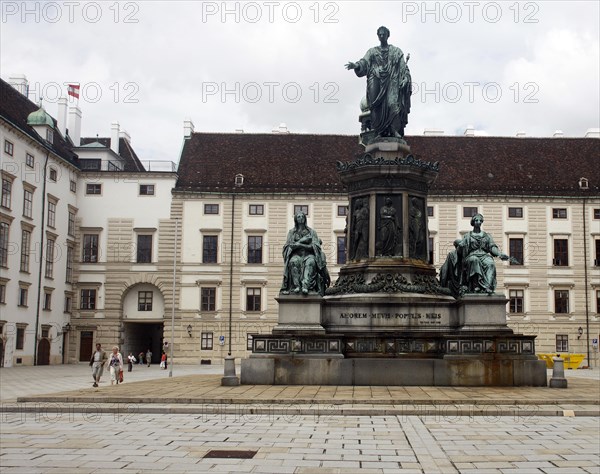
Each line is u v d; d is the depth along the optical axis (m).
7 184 54.53
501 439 13.78
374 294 24.66
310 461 11.58
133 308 68.81
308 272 24.12
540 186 70.12
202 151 72.38
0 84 61.09
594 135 75.38
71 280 67.69
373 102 26.94
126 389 22.61
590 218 69.56
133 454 12.16
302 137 74.25
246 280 67.81
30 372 46.94
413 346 23.02
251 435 14.20
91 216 68.56
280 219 68.88
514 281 68.81
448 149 73.44
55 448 12.73
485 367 22.38
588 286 68.94
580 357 59.56
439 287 25.25
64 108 71.75
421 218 26.28
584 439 13.81
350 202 26.83
